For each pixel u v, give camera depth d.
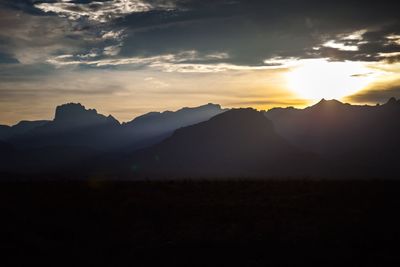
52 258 17.45
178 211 25.28
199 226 22.05
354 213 23.97
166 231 21.31
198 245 18.83
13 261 17.05
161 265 16.44
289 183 35.12
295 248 18.05
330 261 16.47
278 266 16.16
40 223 22.72
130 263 16.73
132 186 35.66
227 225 22.08
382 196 28.30
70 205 27.20
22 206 26.80
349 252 17.41
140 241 19.75
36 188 34.84
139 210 25.59
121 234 20.98
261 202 27.48
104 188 34.66
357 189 30.77
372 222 21.88
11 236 20.30
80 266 16.48
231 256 17.33
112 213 24.95
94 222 23.39
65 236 20.83
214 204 26.89
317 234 19.88
